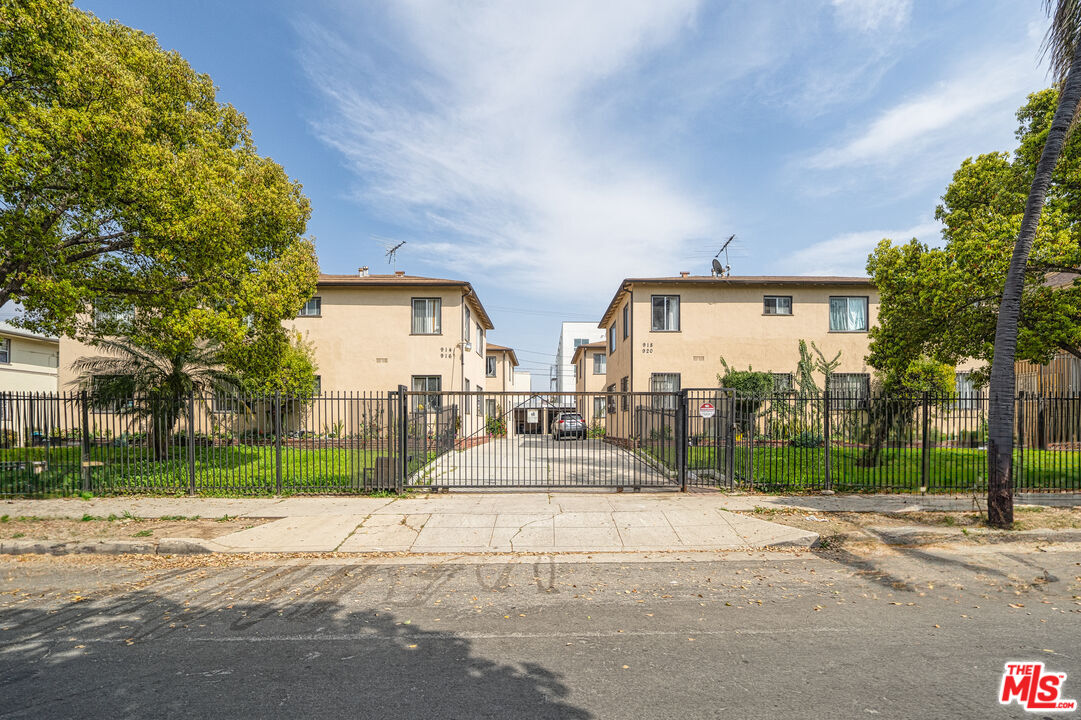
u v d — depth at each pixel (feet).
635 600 17.65
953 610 16.51
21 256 31.27
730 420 35.86
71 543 23.84
